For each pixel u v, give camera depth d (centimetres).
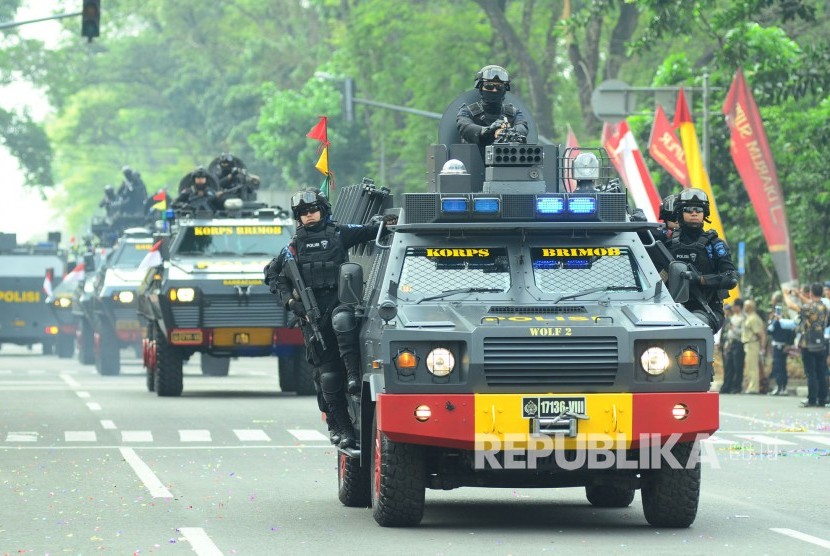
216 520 2639
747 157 6406
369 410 2602
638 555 2239
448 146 2883
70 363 9450
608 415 2388
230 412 5091
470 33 12538
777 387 6272
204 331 5653
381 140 13688
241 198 6266
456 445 2391
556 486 2520
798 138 7788
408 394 2394
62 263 10819
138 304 6475
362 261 2944
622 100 7956
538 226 2609
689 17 7700
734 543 2359
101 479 3262
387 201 3073
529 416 2381
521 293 2562
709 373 2433
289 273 2753
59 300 10006
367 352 2559
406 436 2391
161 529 2531
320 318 2738
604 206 2652
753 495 3003
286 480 3259
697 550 2286
